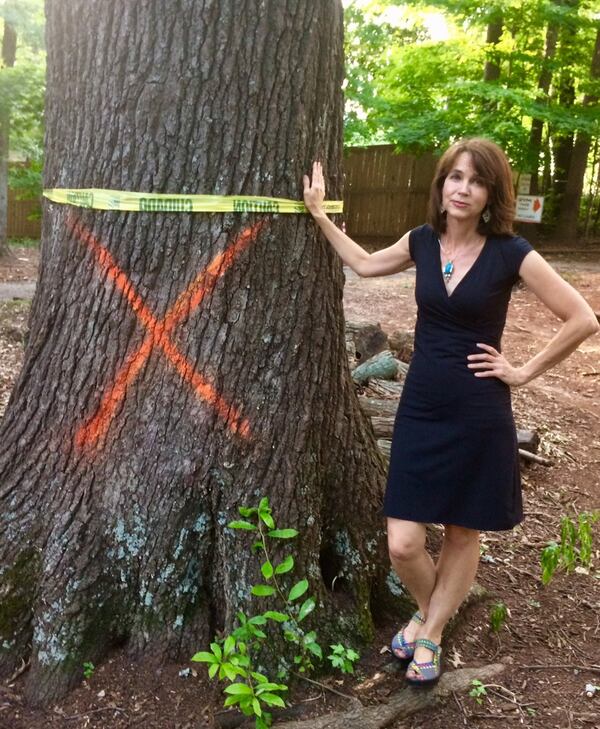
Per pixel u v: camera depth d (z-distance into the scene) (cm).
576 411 591
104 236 244
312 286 255
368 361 561
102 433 252
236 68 230
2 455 269
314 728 233
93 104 239
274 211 242
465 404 231
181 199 237
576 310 225
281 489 253
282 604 251
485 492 234
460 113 1359
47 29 255
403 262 252
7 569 256
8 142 1166
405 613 285
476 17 1320
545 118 1291
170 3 225
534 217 1255
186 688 245
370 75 1410
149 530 251
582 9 1437
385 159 1839
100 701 242
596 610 322
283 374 252
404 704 247
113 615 256
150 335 245
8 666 253
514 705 255
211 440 247
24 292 938
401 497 239
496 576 343
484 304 228
